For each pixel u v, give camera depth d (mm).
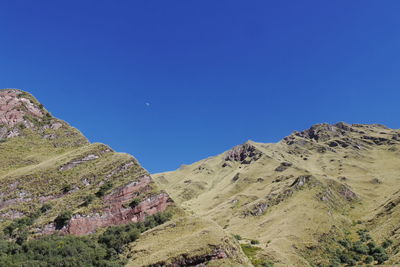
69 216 79938
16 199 85125
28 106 134625
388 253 102750
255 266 87438
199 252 63844
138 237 76688
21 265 64812
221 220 170875
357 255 109500
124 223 83438
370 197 175750
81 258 69625
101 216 83062
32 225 78188
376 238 117250
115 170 96875
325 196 157250
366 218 141375
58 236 76500
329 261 107188
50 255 69625
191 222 77812
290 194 165750
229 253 66062
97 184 92125
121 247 74062
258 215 159375
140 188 91625
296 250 108312
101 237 77562
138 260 66938
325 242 117812
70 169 98062
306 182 172250
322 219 133375
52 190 89625
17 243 73000
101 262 68500
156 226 81938
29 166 103125
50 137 125938
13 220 79875
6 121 124000
